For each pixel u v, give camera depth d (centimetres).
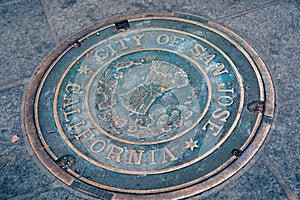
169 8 181
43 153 154
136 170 149
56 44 175
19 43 177
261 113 156
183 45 170
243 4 180
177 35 173
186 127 154
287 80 161
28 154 154
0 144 156
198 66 166
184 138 153
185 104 158
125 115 158
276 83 161
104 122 157
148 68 166
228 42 170
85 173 150
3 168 152
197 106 158
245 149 150
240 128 154
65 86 165
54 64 170
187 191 146
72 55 171
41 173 151
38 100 163
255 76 162
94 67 168
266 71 163
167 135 154
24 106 162
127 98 161
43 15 183
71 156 153
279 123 154
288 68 164
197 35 173
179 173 148
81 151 153
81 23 180
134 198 145
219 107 157
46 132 157
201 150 151
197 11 179
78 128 157
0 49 176
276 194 144
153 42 172
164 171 149
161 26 176
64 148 154
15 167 152
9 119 161
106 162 151
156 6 182
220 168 148
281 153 149
